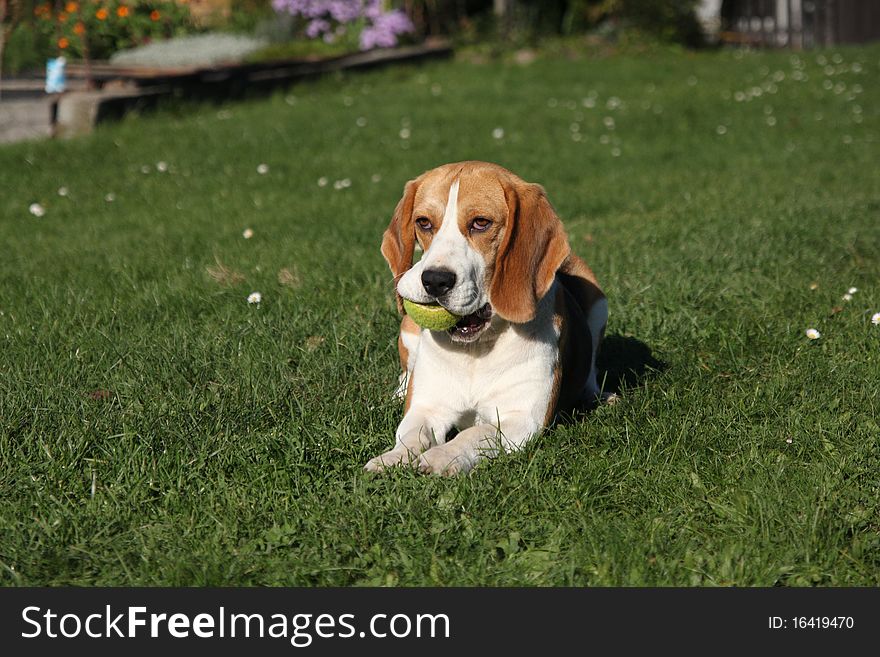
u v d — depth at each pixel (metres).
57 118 15.41
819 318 6.35
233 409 4.94
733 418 4.84
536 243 4.60
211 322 6.59
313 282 7.46
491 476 4.20
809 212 9.35
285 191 11.70
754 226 8.84
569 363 5.15
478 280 4.47
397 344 6.08
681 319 6.49
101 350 5.97
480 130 15.62
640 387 5.48
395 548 3.76
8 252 9.07
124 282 7.69
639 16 27.17
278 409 5.04
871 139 14.33
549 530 3.86
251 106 17.83
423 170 12.70
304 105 17.95
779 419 4.85
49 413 4.88
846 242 8.16
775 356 5.78
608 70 22.94
